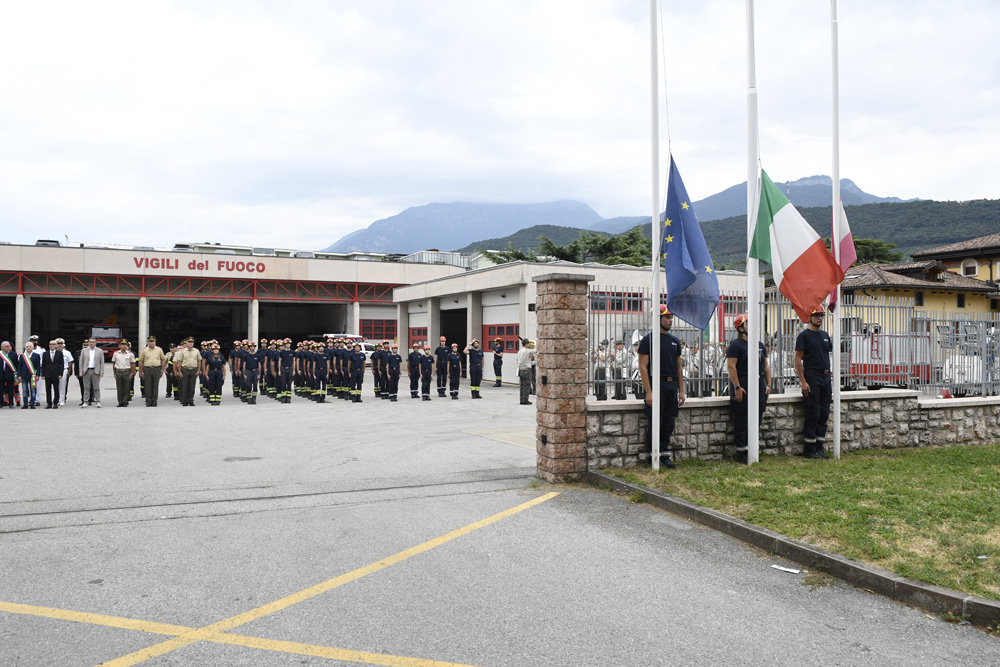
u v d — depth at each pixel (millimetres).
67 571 5125
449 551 5656
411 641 3994
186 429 13391
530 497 7527
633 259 47781
